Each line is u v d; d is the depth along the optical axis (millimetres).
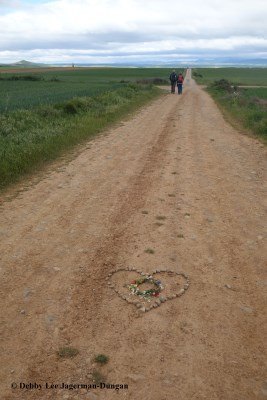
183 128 18297
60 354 4098
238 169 11383
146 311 4805
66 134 15031
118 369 3922
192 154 13125
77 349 4180
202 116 22453
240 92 39406
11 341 4293
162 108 26188
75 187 9633
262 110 22266
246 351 4203
